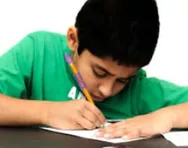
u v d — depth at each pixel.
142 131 0.66
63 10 1.07
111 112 0.90
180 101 0.88
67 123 0.70
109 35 0.70
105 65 0.72
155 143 0.61
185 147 0.59
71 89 0.85
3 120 0.71
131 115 0.91
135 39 0.70
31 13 1.06
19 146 0.56
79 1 1.08
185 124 0.75
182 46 1.13
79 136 0.64
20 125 0.72
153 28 0.74
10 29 1.04
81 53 0.78
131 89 0.91
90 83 0.77
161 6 1.11
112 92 0.78
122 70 0.72
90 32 0.74
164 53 1.12
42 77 0.86
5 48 1.04
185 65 1.13
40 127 0.70
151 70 1.12
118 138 0.63
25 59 0.85
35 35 0.90
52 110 0.71
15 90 0.80
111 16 0.72
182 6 1.12
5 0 1.04
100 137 0.63
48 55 0.87
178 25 1.12
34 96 0.86
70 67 0.84
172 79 1.13
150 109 0.90
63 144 0.58
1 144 0.57
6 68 0.81
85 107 0.71
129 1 0.73
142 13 0.72
